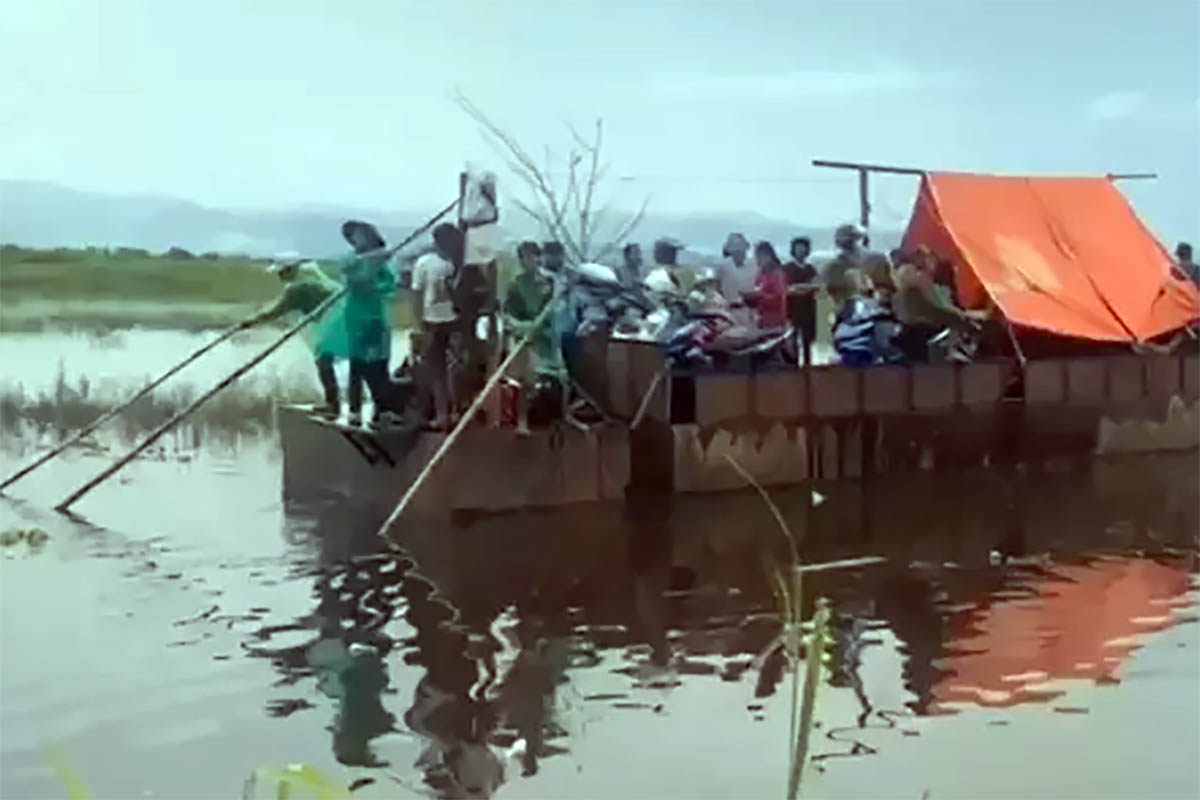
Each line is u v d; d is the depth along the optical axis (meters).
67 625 6.92
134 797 4.90
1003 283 11.80
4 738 5.47
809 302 10.97
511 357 9.21
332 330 9.96
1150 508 10.01
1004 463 11.46
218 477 10.72
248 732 5.56
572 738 5.51
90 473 10.73
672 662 6.46
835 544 8.83
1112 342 11.82
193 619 7.07
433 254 9.55
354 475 9.77
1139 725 5.66
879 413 10.88
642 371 10.12
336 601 7.38
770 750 5.38
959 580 7.97
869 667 6.41
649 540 8.81
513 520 9.31
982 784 5.04
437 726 5.65
